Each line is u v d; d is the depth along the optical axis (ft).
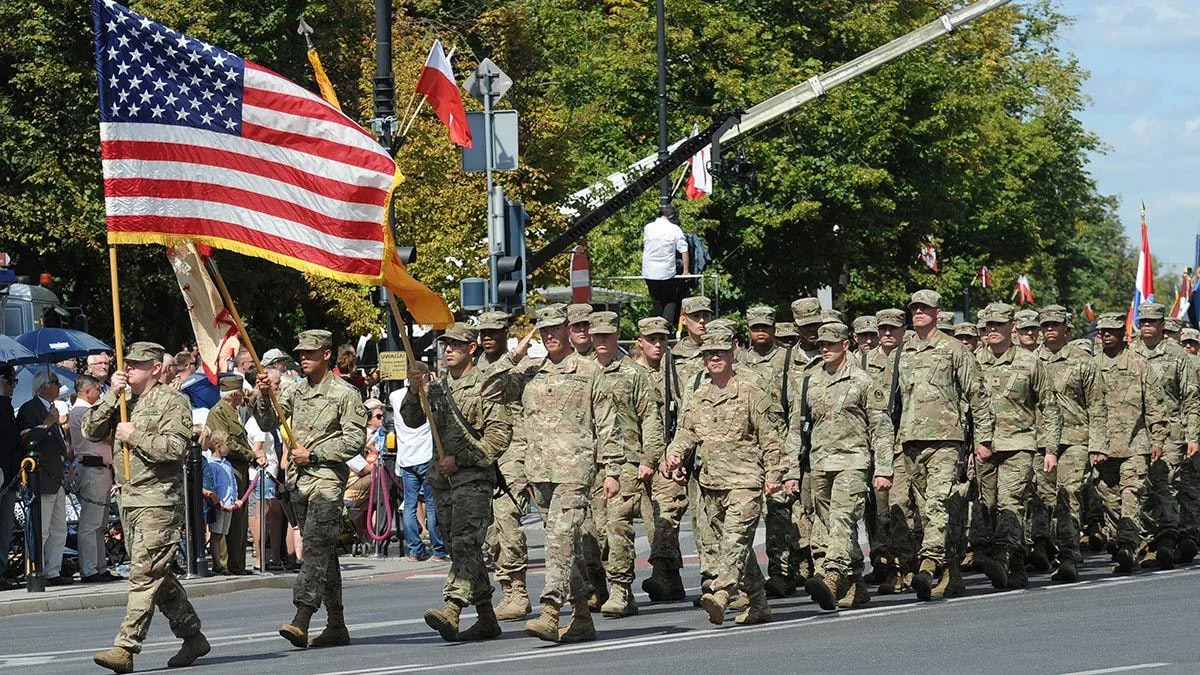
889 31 389.19
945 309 443.73
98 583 159.12
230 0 322.34
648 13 382.42
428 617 109.19
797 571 135.44
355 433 108.78
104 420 105.40
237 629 124.06
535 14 397.60
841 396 124.88
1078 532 154.30
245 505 167.43
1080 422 156.87
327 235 110.01
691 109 378.73
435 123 264.52
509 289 165.58
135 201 106.52
